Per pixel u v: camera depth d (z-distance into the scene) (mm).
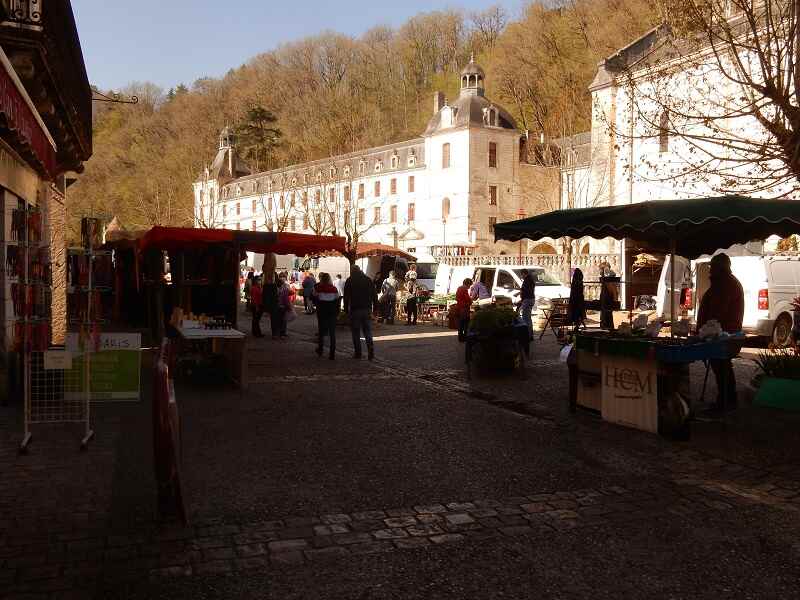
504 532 4727
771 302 15969
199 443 7035
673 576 4066
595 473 6133
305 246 14930
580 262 36094
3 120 5965
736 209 7777
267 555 4277
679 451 6902
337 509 5117
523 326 11891
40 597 3650
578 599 3766
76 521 4734
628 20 42938
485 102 67250
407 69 106062
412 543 4516
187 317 11984
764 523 4953
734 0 9508
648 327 8297
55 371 6816
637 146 30359
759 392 9070
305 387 10547
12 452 6383
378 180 74250
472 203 65812
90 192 81562
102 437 6965
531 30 71375
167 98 110000
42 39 8547
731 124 13461
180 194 78938
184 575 3973
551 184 51625
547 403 9352
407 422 8109
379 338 18672
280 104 98438
